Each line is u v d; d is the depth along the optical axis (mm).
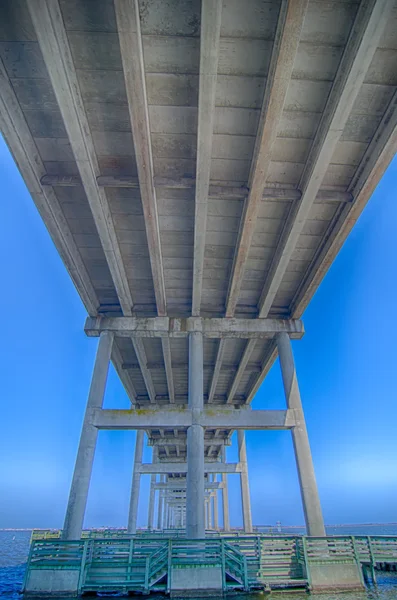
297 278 16078
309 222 13336
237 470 30781
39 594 10672
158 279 14664
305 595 10898
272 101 8336
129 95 8195
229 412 14547
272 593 11078
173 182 11109
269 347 20891
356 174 11312
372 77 8656
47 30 7027
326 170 10898
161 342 20625
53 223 12539
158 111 9430
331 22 7590
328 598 10602
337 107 8648
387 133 9617
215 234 13703
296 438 14328
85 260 15023
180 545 11695
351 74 7918
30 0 6574
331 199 11758
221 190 11320
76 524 12344
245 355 20891
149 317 16828
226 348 21312
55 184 11266
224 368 23844
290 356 16125
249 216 11812
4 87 8703
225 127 9820
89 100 9125
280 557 12156
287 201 12078
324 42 7941
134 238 13844
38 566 11094
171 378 24406
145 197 10953
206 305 17469
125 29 6977
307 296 16109
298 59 8289
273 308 17578
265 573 11773
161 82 8773
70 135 9258
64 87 8109
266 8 7355
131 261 14992
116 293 16750
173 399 28031
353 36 7559
